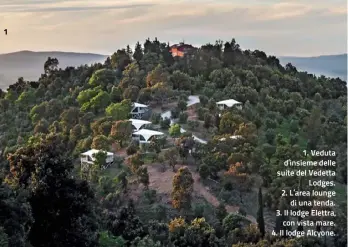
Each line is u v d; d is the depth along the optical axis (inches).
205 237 2012.8
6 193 1161.4
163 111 3850.9
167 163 2878.9
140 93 4003.4
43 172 1321.4
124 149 3166.8
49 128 3786.9
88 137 3339.1
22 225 1149.7
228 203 2504.9
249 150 2842.0
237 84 4202.8
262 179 2709.2
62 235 1318.9
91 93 4097.0
